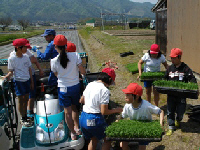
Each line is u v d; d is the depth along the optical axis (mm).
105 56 15938
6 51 26062
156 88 4859
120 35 32344
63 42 4254
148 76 5629
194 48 9039
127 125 3758
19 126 6238
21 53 5332
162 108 6379
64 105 4535
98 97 3850
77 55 4496
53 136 4562
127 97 3766
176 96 4855
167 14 12344
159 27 14922
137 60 13344
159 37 14922
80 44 28312
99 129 3965
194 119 5348
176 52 4770
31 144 4617
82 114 4062
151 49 5746
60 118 4859
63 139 4633
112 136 3654
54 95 5469
